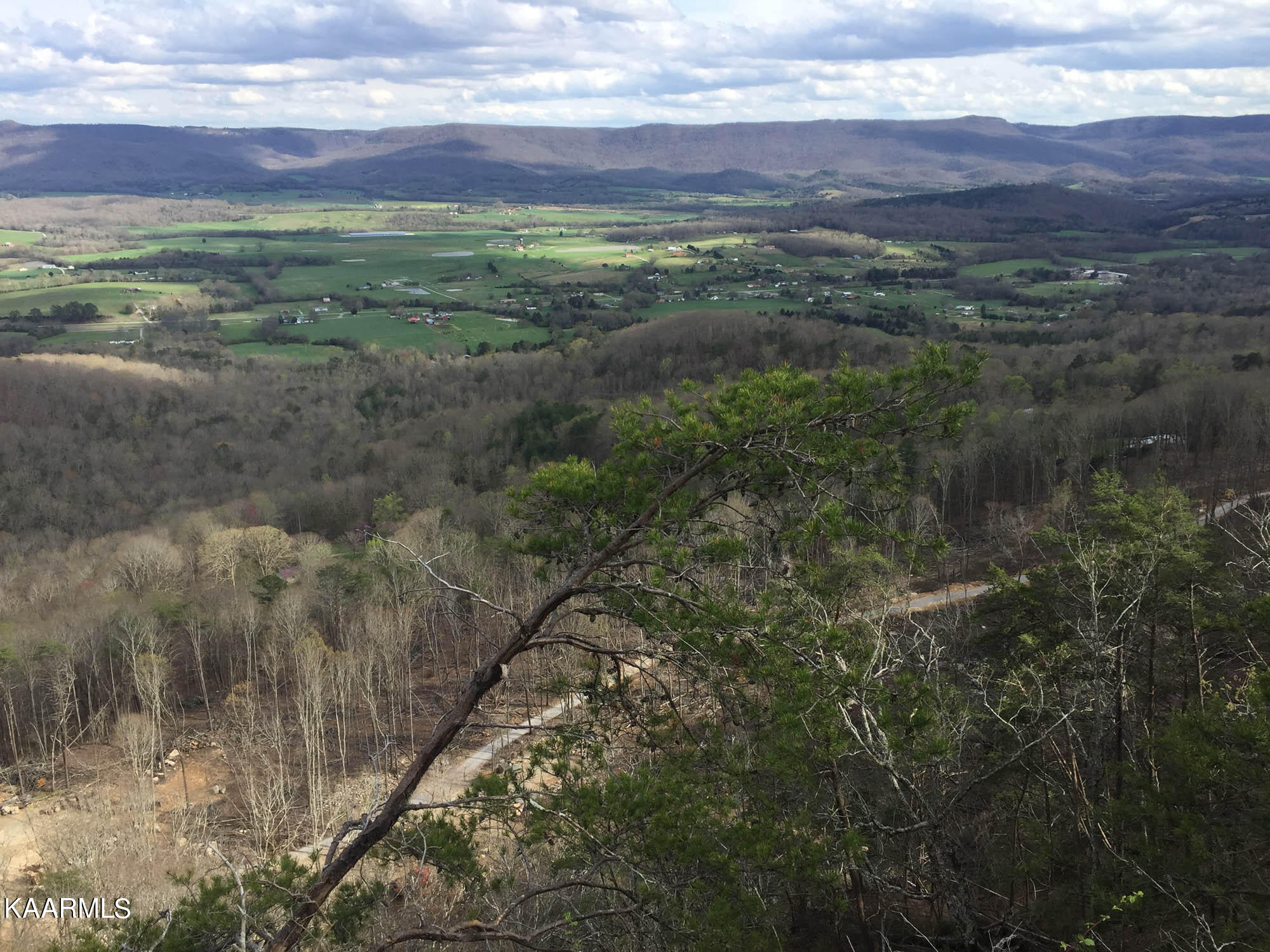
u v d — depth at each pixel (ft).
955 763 68.18
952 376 41.24
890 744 51.34
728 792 44.93
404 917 56.39
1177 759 51.93
